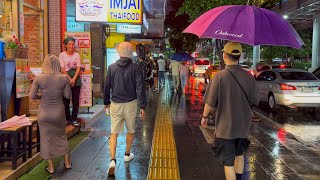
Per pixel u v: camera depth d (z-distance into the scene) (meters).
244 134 2.97
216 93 2.96
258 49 27.08
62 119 3.74
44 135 3.67
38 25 7.35
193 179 3.68
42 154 3.67
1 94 4.24
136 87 3.91
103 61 10.38
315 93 8.14
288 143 5.34
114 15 7.53
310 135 6.07
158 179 3.63
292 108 9.13
